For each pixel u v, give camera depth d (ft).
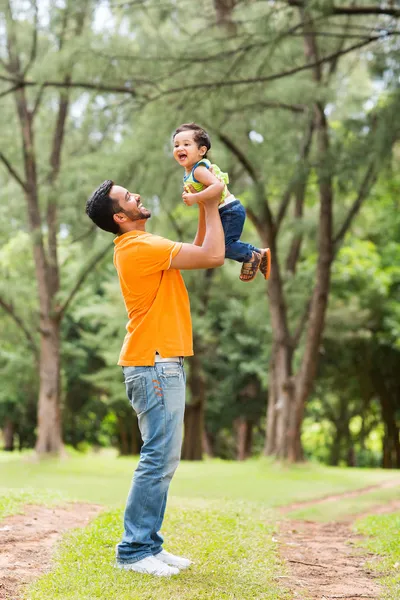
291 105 53.42
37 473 57.67
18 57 65.82
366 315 83.76
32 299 79.05
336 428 106.73
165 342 14.30
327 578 16.08
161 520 15.20
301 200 71.56
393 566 17.33
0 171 73.82
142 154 52.80
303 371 61.87
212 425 107.14
